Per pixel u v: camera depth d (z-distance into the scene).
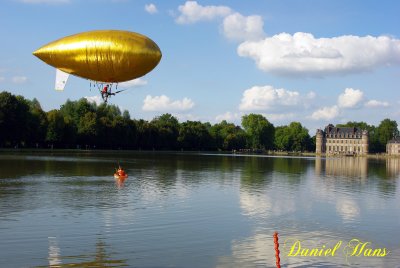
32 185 56.25
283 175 84.50
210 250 27.64
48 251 26.69
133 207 41.50
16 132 154.88
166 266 24.61
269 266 25.16
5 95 150.12
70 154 150.62
